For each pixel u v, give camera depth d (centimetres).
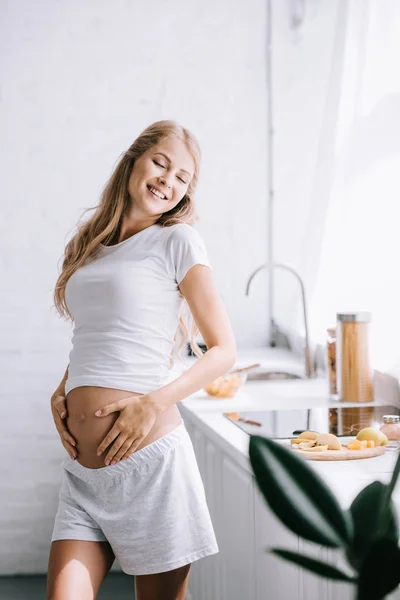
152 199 197
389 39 286
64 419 195
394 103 282
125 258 192
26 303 385
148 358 189
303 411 255
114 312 188
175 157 198
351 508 80
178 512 187
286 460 79
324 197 349
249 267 409
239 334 413
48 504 383
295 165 400
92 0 387
